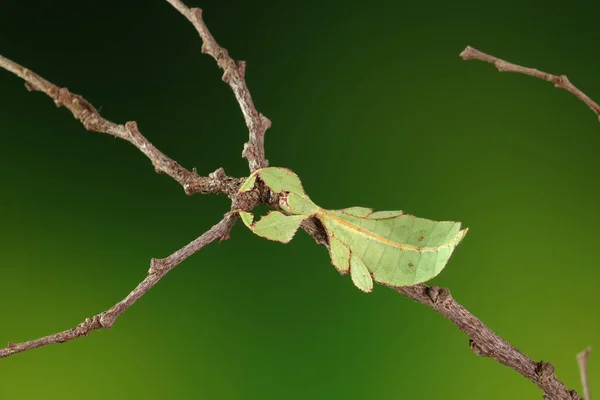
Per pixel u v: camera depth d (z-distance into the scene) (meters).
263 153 0.94
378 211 0.93
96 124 0.92
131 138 0.93
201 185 0.93
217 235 0.92
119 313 0.89
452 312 0.93
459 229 0.92
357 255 0.92
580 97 0.94
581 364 0.91
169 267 0.90
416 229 0.92
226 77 0.95
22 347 0.89
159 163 0.93
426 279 0.91
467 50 0.94
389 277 0.92
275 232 0.91
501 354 0.93
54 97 0.92
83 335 0.89
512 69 0.94
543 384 0.94
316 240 0.93
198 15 0.96
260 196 0.92
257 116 0.94
